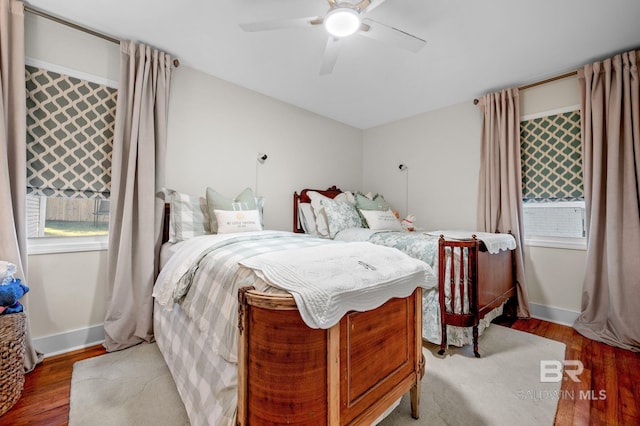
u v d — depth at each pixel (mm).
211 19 1877
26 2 1726
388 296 1084
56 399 1428
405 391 1212
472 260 1894
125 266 1988
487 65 2402
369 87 2867
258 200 2701
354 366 976
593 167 2234
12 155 1660
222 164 2732
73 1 1714
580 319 2340
